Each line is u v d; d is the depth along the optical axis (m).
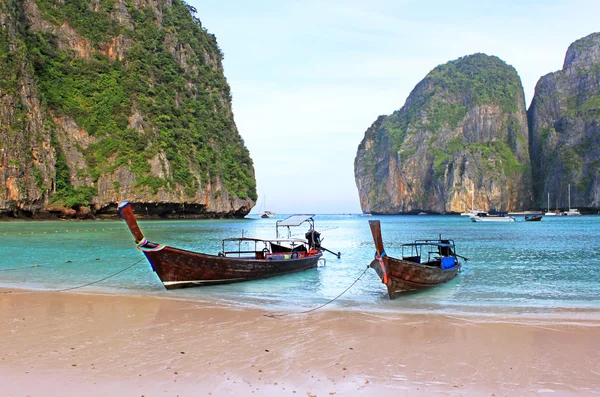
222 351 9.71
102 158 81.62
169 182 85.44
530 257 29.56
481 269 23.86
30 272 22.89
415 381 8.14
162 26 108.69
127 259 27.81
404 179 178.50
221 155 110.50
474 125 179.75
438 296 16.55
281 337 10.84
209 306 14.62
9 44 73.00
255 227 74.00
